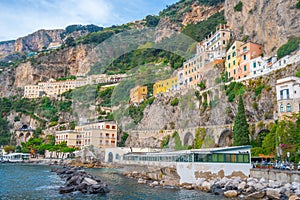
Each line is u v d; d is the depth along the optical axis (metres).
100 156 111.44
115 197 37.69
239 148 47.22
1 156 143.38
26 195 38.59
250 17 108.38
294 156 51.66
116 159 96.62
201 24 172.25
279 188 35.50
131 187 46.47
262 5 97.88
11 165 105.88
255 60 92.00
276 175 41.06
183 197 37.31
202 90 101.56
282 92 58.75
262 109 74.62
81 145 133.75
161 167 55.50
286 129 55.09
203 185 43.91
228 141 78.25
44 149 145.50
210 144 82.19
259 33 100.69
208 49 120.56
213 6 198.00
